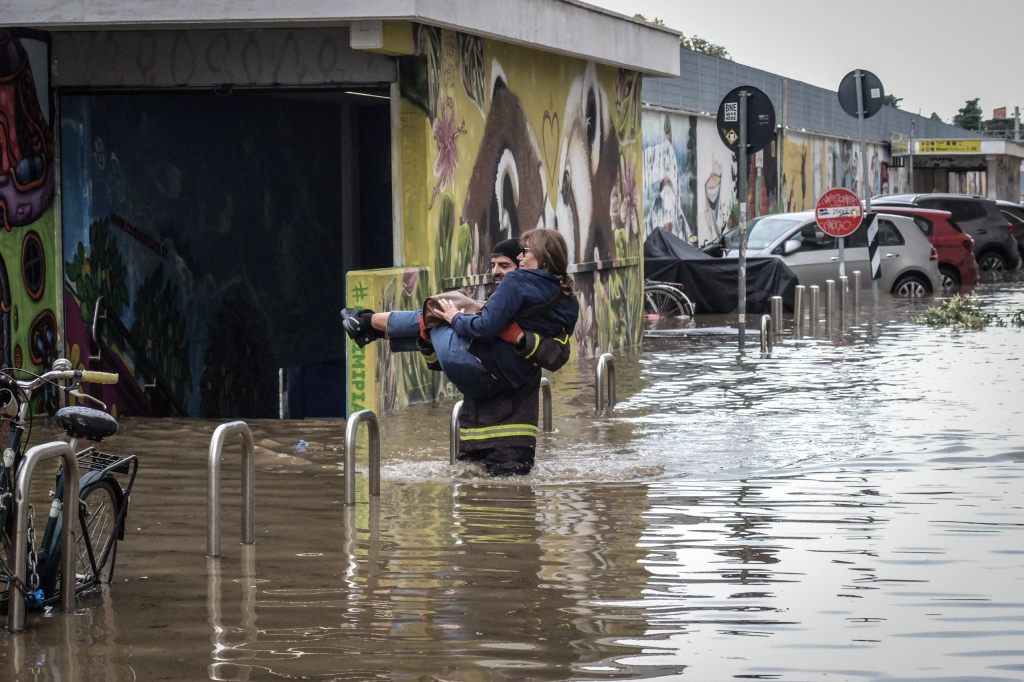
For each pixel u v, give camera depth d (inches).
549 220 1295.5
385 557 565.9
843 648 443.5
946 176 5531.5
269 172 1482.5
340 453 826.8
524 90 1236.5
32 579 475.5
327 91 1071.6
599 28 1339.8
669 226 2477.9
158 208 1231.5
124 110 1166.3
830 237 2076.8
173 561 561.3
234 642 451.8
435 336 752.3
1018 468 761.0
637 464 781.3
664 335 1603.1
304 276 1567.4
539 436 880.9
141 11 959.6
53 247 1027.3
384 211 1663.4
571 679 414.0
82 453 531.2
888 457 796.6
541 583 523.2
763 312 1892.2
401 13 959.0
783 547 578.9
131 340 1169.4
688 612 483.8
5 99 970.7
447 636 456.8
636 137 1541.6
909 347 1419.8
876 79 1964.8
